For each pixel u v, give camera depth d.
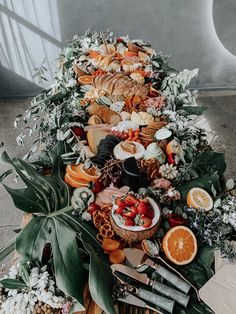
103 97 2.63
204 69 4.67
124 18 4.21
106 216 1.87
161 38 4.40
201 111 2.57
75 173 2.05
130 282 1.64
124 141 2.25
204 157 2.25
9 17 4.06
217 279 1.66
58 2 3.99
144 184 2.03
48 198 1.84
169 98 2.60
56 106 2.54
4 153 1.76
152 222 1.80
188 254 1.76
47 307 1.55
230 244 1.80
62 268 1.50
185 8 4.13
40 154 2.29
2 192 3.52
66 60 3.16
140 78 2.82
